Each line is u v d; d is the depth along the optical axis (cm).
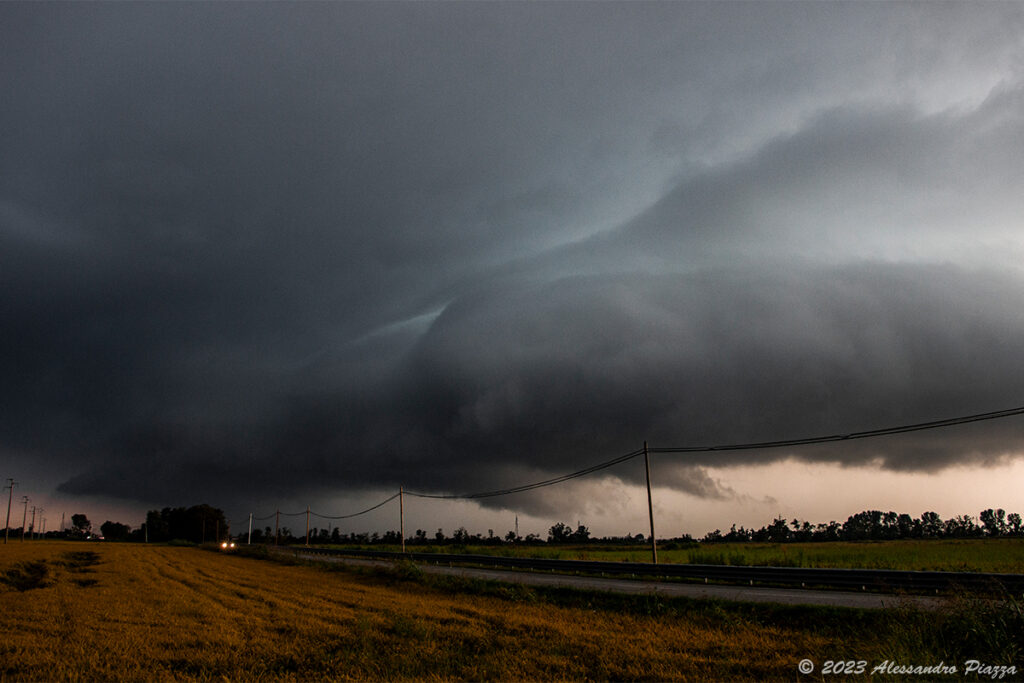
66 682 1282
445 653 1523
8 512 11369
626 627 1961
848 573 2634
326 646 1641
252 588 3347
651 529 3744
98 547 10244
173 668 1434
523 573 4291
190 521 17950
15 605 2447
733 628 1931
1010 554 4484
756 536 14362
